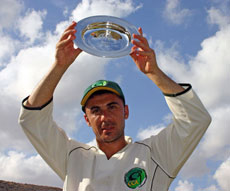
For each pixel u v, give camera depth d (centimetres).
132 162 273
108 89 288
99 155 286
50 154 285
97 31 268
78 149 297
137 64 266
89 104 290
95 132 288
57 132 290
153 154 282
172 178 277
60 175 296
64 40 257
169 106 272
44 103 270
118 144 288
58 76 266
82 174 276
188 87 264
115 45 267
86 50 260
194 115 261
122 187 260
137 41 253
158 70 262
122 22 269
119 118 285
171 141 275
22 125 273
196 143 269
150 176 269
